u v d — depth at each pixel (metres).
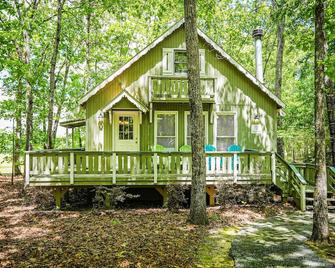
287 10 10.01
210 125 14.57
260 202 12.17
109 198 11.53
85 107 14.50
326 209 7.90
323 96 7.98
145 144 14.19
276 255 6.94
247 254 6.98
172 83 13.87
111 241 7.60
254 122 14.83
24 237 8.02
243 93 14.85
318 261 6.59
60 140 27.16
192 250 7.21
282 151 21.30
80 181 11.49
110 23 23.78
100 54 23.48
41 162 11.41
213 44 14.46
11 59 13.57
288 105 26.48
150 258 6.54
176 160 11.98
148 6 16.06
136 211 11.09
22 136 20.84
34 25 15.05
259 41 16.33
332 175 12.49
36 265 6.10
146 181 11.77
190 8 9.38
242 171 12.32
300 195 11.71
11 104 17.95
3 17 15.58
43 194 12.12
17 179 20.08
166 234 8.31
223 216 10.49
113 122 14.05
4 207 11.84
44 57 19.75
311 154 26.59
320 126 7.94
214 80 14.01
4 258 6.50
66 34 19.75
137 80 14.32
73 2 15.84
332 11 8.45
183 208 11.66
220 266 6.31
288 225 9.58
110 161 11.72
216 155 12.24
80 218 10.06
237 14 23.41
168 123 14.43
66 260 6.36
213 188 12.19
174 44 14.62
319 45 7.91
